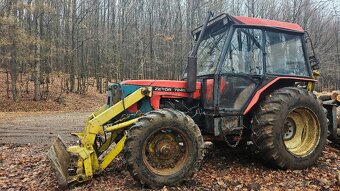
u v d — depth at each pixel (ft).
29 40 60.08
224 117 15.10
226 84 15.11
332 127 18.11
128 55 100.78
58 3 87.92
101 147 15.03
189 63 14.73
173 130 13.20
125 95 15.05
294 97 15.01
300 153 15.17
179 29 97.35
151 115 13.00
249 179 13.76
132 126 12.89
